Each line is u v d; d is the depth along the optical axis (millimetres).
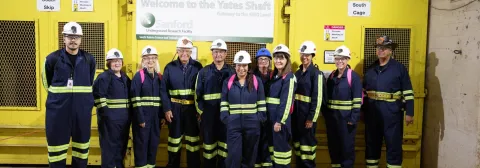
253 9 4168
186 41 3742
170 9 4137
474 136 3371
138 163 3730
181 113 3816
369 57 4238
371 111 3912
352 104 3760
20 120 4277
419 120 4281
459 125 3605
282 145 3533
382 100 3830
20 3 4152
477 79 3344
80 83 3398
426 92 4246
